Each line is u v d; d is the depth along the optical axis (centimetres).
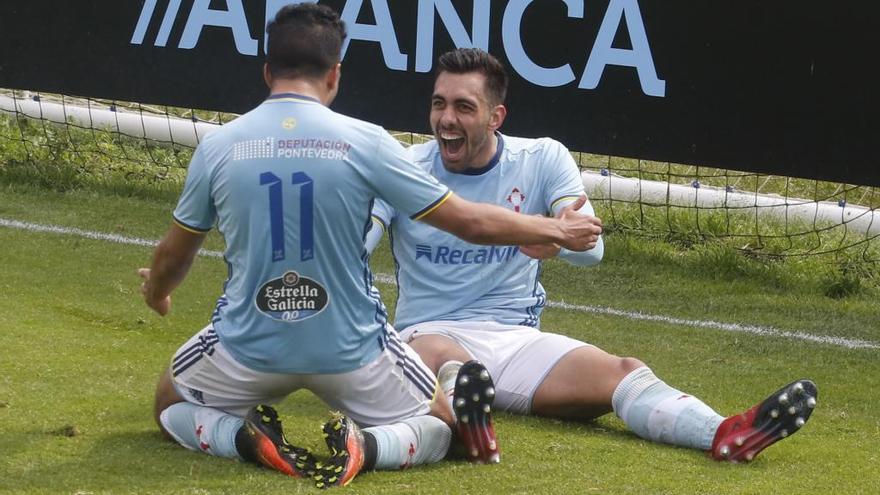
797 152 2706
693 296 2686
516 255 1788
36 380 1836
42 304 2305
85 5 3186
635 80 2797
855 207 3200
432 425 1509
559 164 1791
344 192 1386
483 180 1778
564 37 2830
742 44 2706
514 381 1741
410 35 2942
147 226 2967
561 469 1530
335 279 1405
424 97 2959
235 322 1439
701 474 1534
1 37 3253
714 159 2770
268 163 1386
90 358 1983
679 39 2750
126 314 2283
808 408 1537
